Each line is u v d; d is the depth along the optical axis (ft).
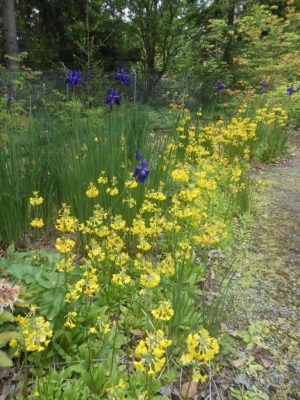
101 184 10.23
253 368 7.15
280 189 17.38
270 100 27.40
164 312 5.38
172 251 9.42
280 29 34.42
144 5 34.83
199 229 10.84
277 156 22.40
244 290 9.59
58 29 41.65
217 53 38.47
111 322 7.55
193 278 9.02
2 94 21.67
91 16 36.01
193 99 32.17
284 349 7.73
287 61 33.32
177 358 6.81
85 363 6.41
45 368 6.40
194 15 37.29
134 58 40.29
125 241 10.29
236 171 13.35
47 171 10.86
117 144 11.77
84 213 10.16
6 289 5.89
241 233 12.62
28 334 4.79
